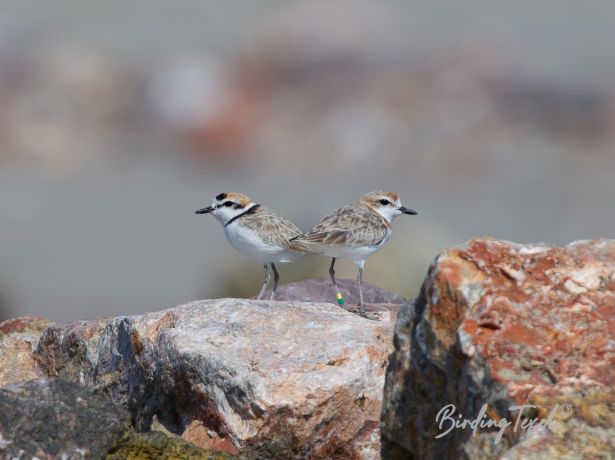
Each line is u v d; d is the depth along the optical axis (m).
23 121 33.78
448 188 29.44
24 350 8.91
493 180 30.12
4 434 5.84
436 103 37.25
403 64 40.59
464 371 5.44
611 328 5.47
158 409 7.23
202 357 6.84
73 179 29.69
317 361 6.87
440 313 5.73
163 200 27.92
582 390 5.16
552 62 41.94
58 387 6.24
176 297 20.59
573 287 5.71
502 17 48.78
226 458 6.41
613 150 33.03
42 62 39.47
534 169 30.88
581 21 48.50
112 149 32.78
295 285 10.63
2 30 43.28
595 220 26.30
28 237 24.22
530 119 35.69
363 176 31.11
